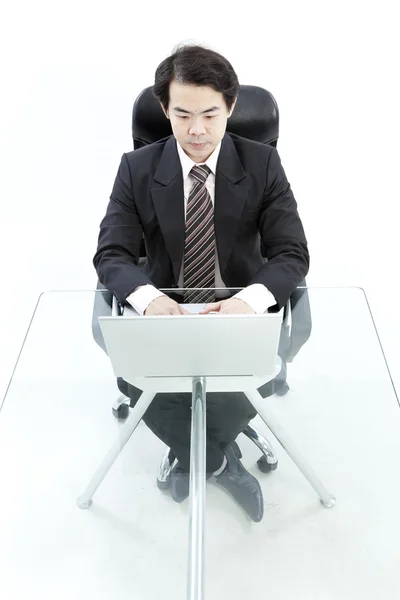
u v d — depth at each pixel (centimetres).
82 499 142
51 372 173
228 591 124
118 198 207
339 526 135
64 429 158
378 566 127
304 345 178
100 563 130
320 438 154
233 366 166
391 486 143
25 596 124
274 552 130
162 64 179
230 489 143
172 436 154
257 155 205
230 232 205
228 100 182
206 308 177
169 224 203
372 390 165
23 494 144
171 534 134
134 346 161
